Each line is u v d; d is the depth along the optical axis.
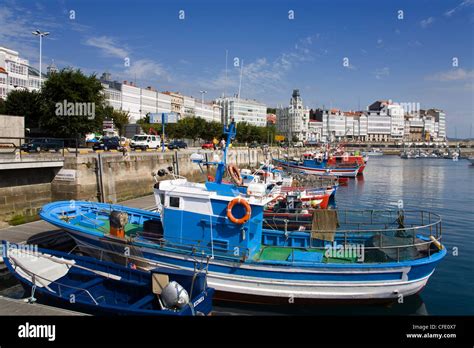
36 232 12.77
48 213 11.78
